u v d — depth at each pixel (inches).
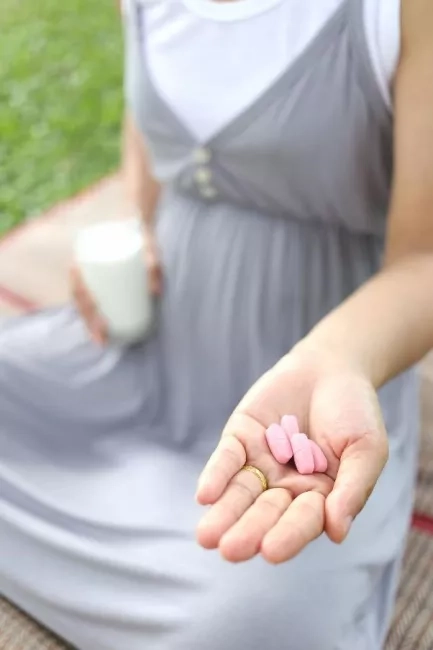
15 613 34.2
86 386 35.0
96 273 33.5
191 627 27.7
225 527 23.2
